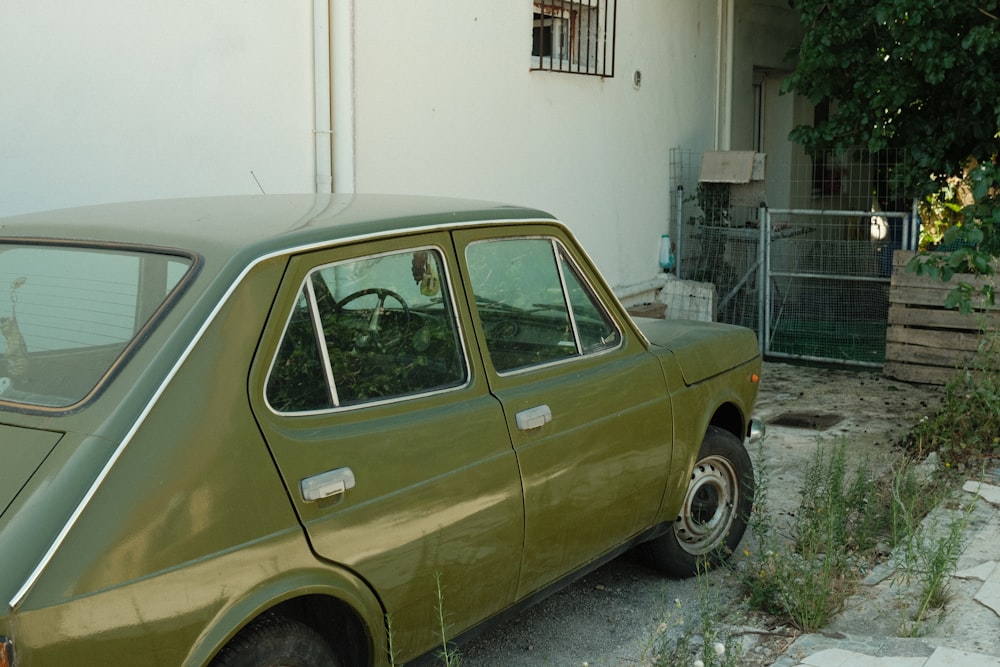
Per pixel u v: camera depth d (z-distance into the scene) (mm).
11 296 3049
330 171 6863
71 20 5480
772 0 13078
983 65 9055
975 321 8648
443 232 3482
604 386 3992
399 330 3266
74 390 2656
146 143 5906
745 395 5070
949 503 5887
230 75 6293
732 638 4332
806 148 10633
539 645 4359
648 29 10344
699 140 11625
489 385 3533
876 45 9938
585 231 9656
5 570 2250
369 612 3000
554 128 9070
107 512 2396
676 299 10789
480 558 3391
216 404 2660
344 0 6727
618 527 4152
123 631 2375
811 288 10891
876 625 4469
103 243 3098
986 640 4273
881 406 8398
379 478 3033
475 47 8047
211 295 2758
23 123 5336
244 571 2639
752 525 5059
